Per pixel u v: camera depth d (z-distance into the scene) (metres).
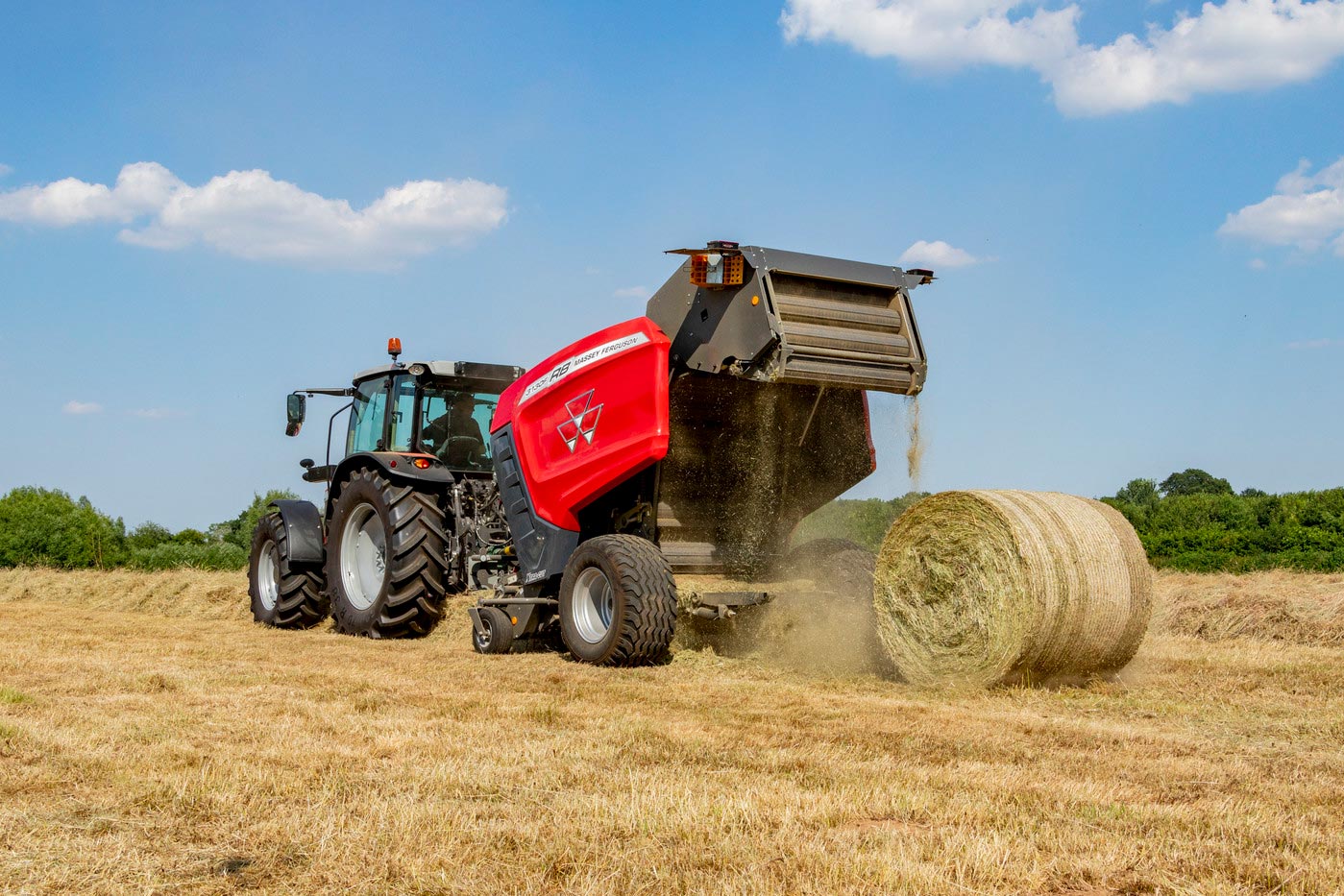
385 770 3.96
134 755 4.14
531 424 8.28
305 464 11.45
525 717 5.19
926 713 5.47
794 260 7.11
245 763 4.05
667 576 7.24
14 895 2.68
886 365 7.28
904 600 6.70
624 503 7.99
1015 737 4.85
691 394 7.68
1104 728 5.07
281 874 2.87
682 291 7.55
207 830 3.21
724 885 2.76
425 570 9.19
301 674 6.67
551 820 3.33
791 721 5.16
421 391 9.96
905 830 3.32
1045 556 6.09
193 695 5.73
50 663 7.04
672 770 4.02
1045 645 6.12
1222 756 4.51
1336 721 5.35
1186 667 7.36
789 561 8.30
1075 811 3.55
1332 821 3.51
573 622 7.61
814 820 3.36
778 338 6.83
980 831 3.28
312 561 10.28
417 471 9.31
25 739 4.39
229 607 12.20
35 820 3.29
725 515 8.12
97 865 2.89
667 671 7.04
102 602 14.17
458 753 4.29
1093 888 2.84
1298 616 9.66
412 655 8.00
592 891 2.72
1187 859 3.04
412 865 2.91
